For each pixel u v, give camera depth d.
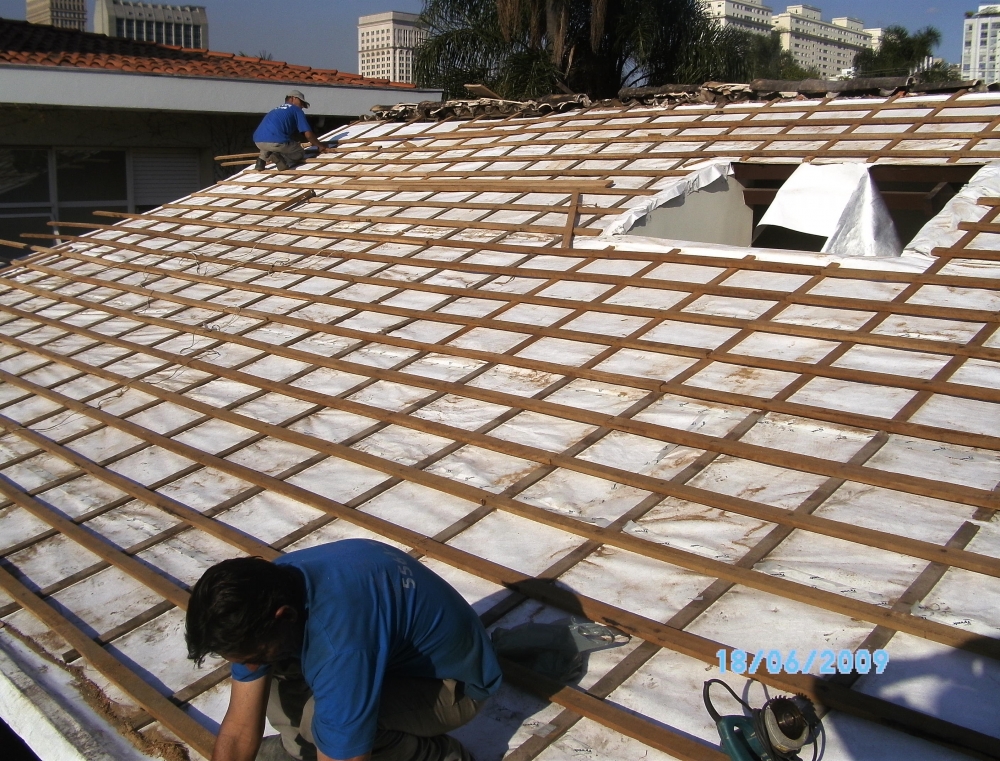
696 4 16.55
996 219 4.98
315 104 14.19
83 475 4.74
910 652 2.57
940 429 3.47
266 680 2.15
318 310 6.25
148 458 4.77
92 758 2.75
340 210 8.22
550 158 7.85
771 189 7.20
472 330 5.41
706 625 2.84
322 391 5.09
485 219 7.06
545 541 3.44
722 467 3.62
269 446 4.65
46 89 11.66
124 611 3.58
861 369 4.03
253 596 1.87
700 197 6.82
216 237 8.38
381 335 5.56
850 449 3.54
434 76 16.53
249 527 3.96
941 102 6.79
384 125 10.79
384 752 2.22
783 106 7.66
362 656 1.96
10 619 3.62
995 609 2.64
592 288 5.55
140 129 13.38
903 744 2.31
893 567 2.89
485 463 4.07
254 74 14.45
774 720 2.12
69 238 9.27
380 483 4.07
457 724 2.33
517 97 15.40
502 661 2.81
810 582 2.89
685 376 4.30
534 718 2.63
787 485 3.42
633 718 2.52
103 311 7.16
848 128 6.78
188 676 3.13
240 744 2.16
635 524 3.38
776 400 3.91
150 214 9.62
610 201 6.68
